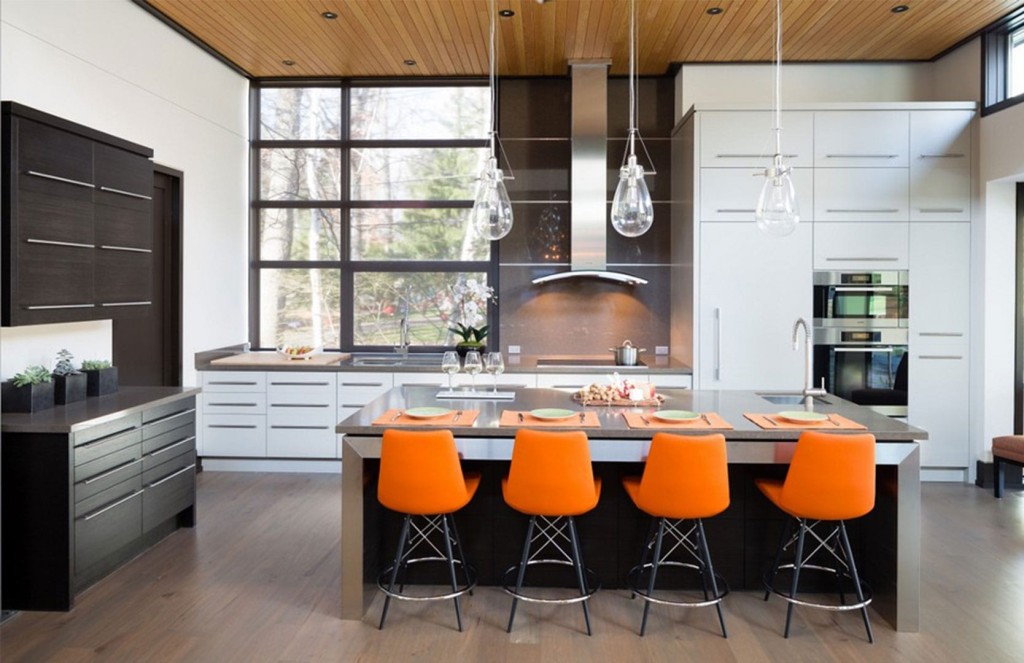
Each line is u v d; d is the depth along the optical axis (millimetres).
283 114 6371
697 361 5426
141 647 2883
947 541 4148
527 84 6180
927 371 5391
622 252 6195
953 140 5316
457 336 6367
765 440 3080
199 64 5457
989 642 2959
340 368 5637
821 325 5375
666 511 2945
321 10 4762
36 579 3189
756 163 5363
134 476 3703
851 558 3027
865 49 5531
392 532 3543
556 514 2967
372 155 6375
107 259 3852
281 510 4715
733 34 5168
